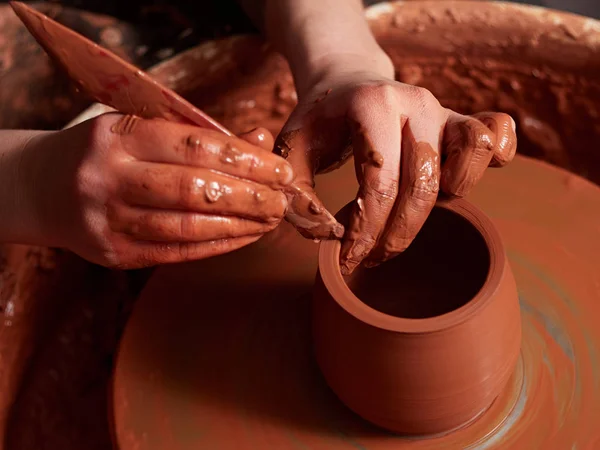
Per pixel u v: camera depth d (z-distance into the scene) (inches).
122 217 30.2
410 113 35.8
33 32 25.6
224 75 57.9
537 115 61.5
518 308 35.3
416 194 33.9
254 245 46.7
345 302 32.7
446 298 40.9
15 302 51.7
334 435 37.5
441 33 57.8
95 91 28.2
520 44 56.7
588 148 61.2
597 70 55.2
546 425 36.8
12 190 34.6
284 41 50.9
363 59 44.9
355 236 34.6
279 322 42.6
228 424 38.7
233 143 28.5
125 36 70.9
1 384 49.9
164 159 28.8
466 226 35.7
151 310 44.7
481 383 33.4
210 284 45.2
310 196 33.9
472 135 33.9
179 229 29.5
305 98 40.9
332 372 35.3
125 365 42.3
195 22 72.4
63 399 53.5
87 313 57.9
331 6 49.8
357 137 35.3
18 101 71.5
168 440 38.5
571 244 44.6
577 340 39.8
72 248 34.3
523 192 48.4
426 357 31.5
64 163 31.4
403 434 36.8
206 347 42.3
